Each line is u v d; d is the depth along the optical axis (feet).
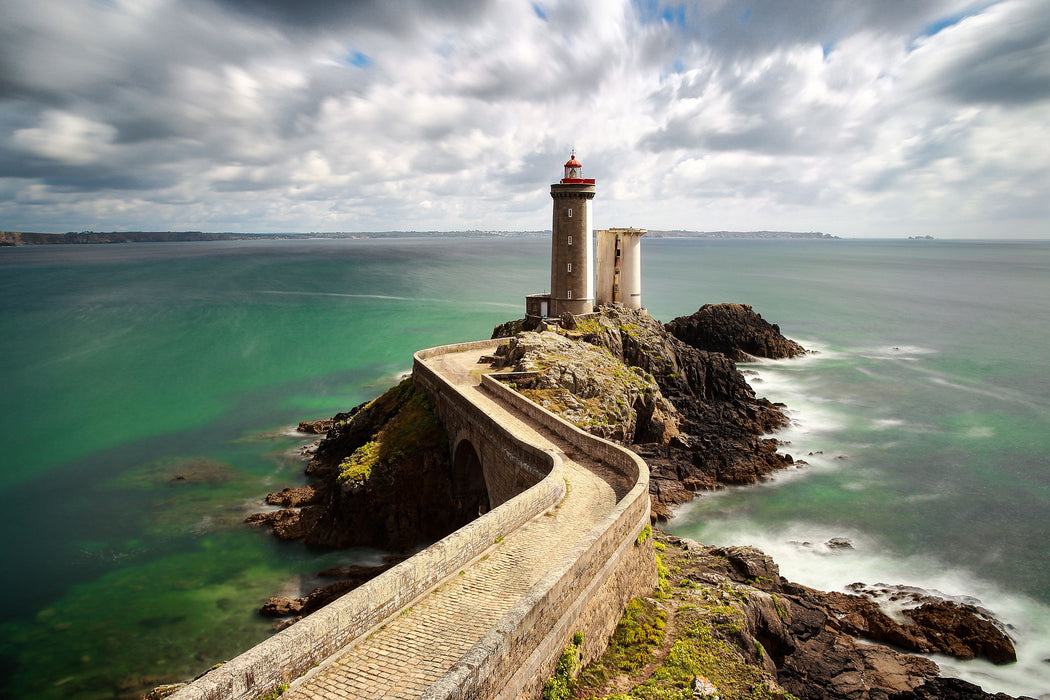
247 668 36.55
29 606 106.32
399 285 585.63
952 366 262.06
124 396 228.22
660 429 153.89
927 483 147.23
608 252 223.71
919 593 102.17
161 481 156.97
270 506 141.90
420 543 125.90
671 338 214.69
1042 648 90.48
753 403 199.11
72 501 146.61
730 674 57.77
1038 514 132.26
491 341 190.08
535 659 45.01
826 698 71.77
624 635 60.70
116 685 87.30
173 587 110.93
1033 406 206.90
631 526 67.82
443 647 43.88
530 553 60.39
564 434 100.58
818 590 100.78
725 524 127.13
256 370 264.52
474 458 126.62
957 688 74.74
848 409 204.13
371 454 131.64
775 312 413.80
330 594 104.83
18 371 258.78
